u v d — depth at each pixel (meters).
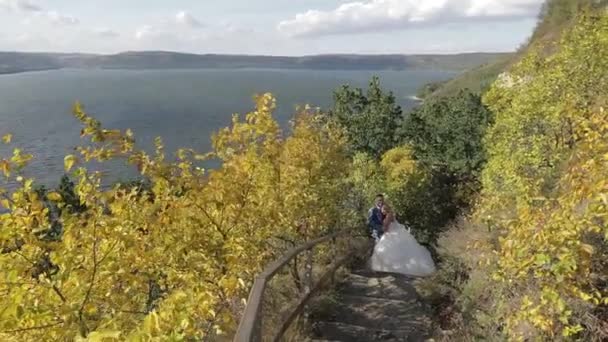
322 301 8.35
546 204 4.87
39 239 5.18
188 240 6.36
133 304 5.84
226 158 7.24
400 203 21.98
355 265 12.14
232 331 6.19
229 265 6.33
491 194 11.29
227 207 6.89
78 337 3.34
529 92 11.27
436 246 14.99
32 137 128.62
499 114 13.23
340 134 12.46
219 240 6.71
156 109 196.12
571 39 11.21
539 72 12.20
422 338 7.44
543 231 4.20
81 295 4.91
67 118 174.75
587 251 4.02
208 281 6.07
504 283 6.12
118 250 5.46
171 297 3.72
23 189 5.10
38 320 4.54
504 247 4.60
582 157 4.64
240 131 7.22
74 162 5.65
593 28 10.77
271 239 9.02
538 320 4.43
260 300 4.76
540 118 10.66
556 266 4.06
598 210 3.96
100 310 5.41
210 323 5.41
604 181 3.87
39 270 5.10
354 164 19.59
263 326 6.92
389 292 9.61
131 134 6.21
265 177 8.07
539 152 9.98
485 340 6.20
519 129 11.03
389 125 27.20
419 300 8.94
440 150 27.98
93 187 5.82
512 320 4.97
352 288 9.86
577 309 5.07
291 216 8.79
